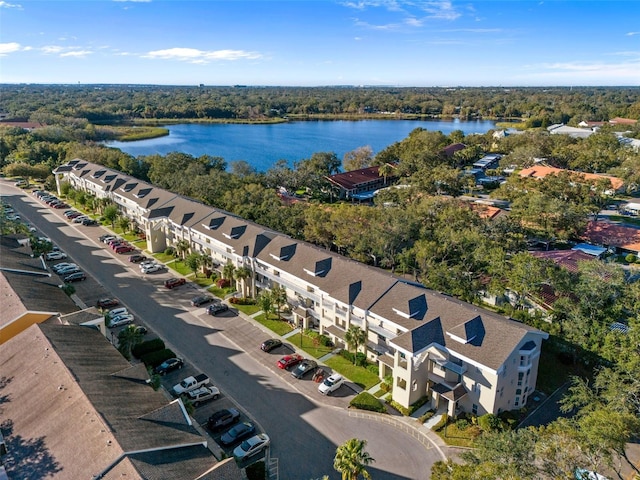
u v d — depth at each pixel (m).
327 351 57.69
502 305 67.88
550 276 60.06
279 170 142.25
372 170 156.88
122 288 74.19
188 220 84.06
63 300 58.12
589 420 33.03
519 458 31.33
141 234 98.56
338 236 83.06
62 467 31.30
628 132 199.38
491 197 126.38
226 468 31.73
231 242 73.50
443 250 73.75
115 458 30.77
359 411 47.09
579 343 52.22
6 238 78.38
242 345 58.81
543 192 108.38
